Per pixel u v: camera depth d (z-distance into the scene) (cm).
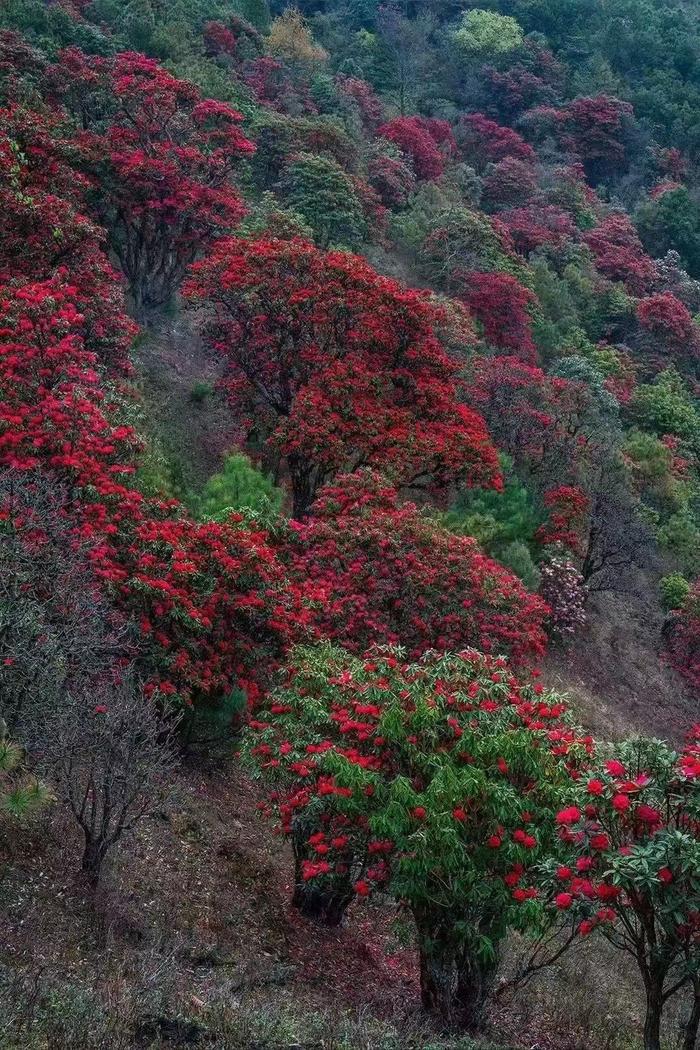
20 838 920
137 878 976
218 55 4800
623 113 6550
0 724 852
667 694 2442
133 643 1102
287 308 2116
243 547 1250
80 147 2458
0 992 654
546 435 2664
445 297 3397
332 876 874
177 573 1162
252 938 979
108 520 1200
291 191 3641
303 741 932
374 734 854
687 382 4306
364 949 1070
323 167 3634
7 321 1474
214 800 1228
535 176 5556
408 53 6550
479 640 1561
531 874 793
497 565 1800
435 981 858
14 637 901
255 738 980
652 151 6569
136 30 4300
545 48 7194
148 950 815
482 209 5272
